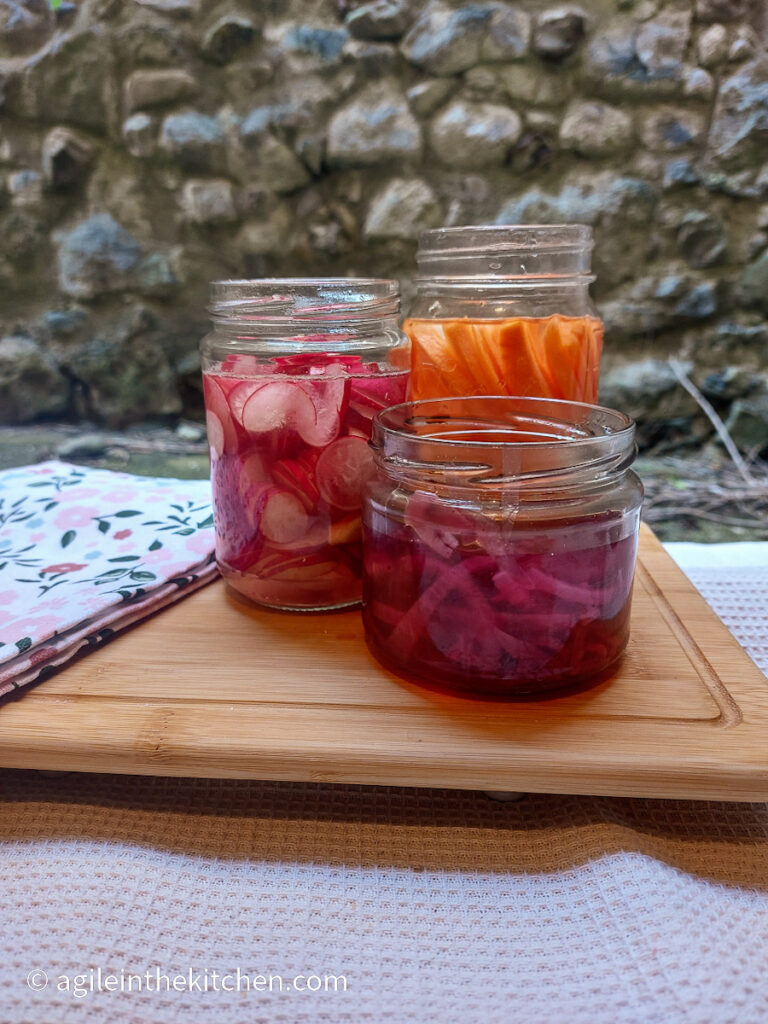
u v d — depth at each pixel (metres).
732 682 0.42
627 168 1.24
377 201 1.27
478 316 0.54
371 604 0.43
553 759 0.35
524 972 0.30
